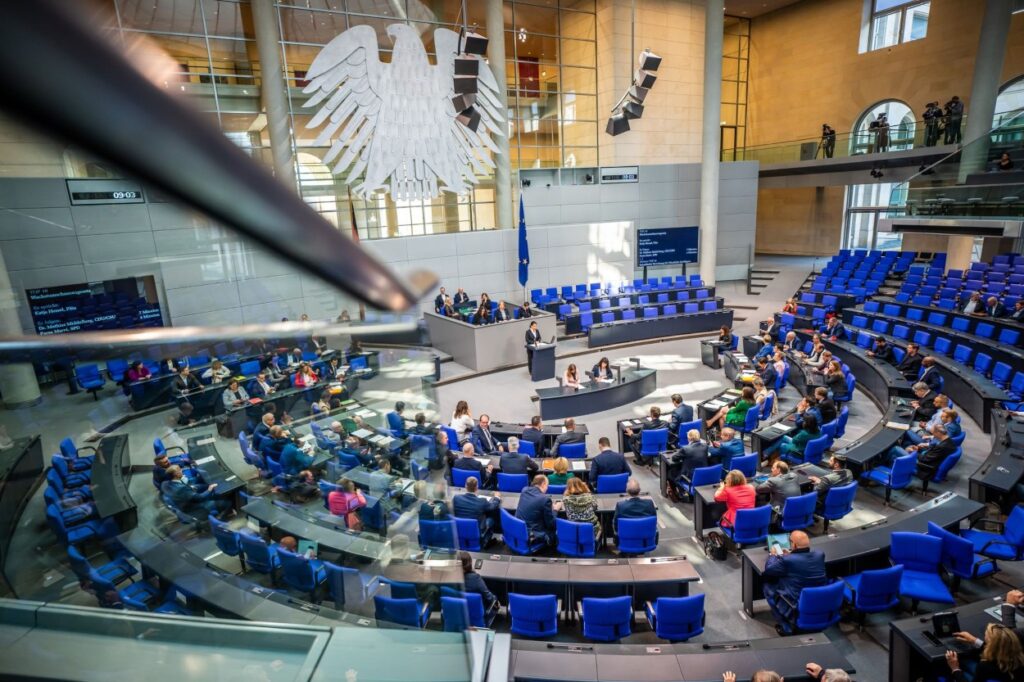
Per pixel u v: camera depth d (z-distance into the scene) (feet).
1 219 39.99
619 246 69.05
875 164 64.54
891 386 37.24
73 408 34.40
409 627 11.56
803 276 73.51
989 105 54.54
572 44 71.20
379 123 58.18
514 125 69.87
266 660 10.84
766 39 88.02
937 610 20.98
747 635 20.30
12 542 20.63
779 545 19.97
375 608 14.49
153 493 25.59
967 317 45.52
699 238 73.77
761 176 78.89
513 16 67.56
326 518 21.85
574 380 40.75
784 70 86.07
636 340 57.16
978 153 47.88
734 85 92.02
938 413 30.09
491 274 64.54
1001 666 14.99
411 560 14.52
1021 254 61.16
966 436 34.04
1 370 32.04
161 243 45.16
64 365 34.50
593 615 18.70
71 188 42.22
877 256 66.74
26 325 40.75
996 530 25.02
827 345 47.73
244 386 36.94
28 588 18.13
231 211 1.75
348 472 25.40
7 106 1.13
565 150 73.15
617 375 42.91
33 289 41.16
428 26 59.26
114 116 1.28
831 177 69.67
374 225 59.98
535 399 43.21
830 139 69.05
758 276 77.15
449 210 64.13
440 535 15.30
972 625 17.01
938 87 69.00
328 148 57.16
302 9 54.34
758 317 63.98
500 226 65.77
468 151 62.80
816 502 25.27
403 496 22.63
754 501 24.00
